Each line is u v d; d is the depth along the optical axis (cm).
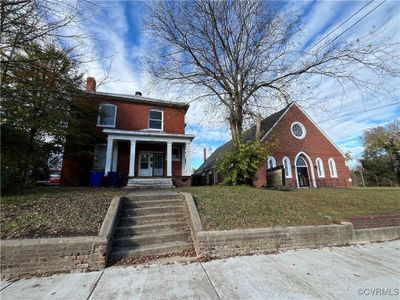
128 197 652
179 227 557
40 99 855
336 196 998
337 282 330
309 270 377
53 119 938
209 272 370
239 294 296
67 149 1224
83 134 1206
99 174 1226
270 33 1138
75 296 292
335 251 484
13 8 579
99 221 493
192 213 555
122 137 1324
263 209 635
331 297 288
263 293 298
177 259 434
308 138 2022
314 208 716
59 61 804
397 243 557
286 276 352
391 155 3055
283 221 572
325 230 543
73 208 544
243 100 1251
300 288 312
